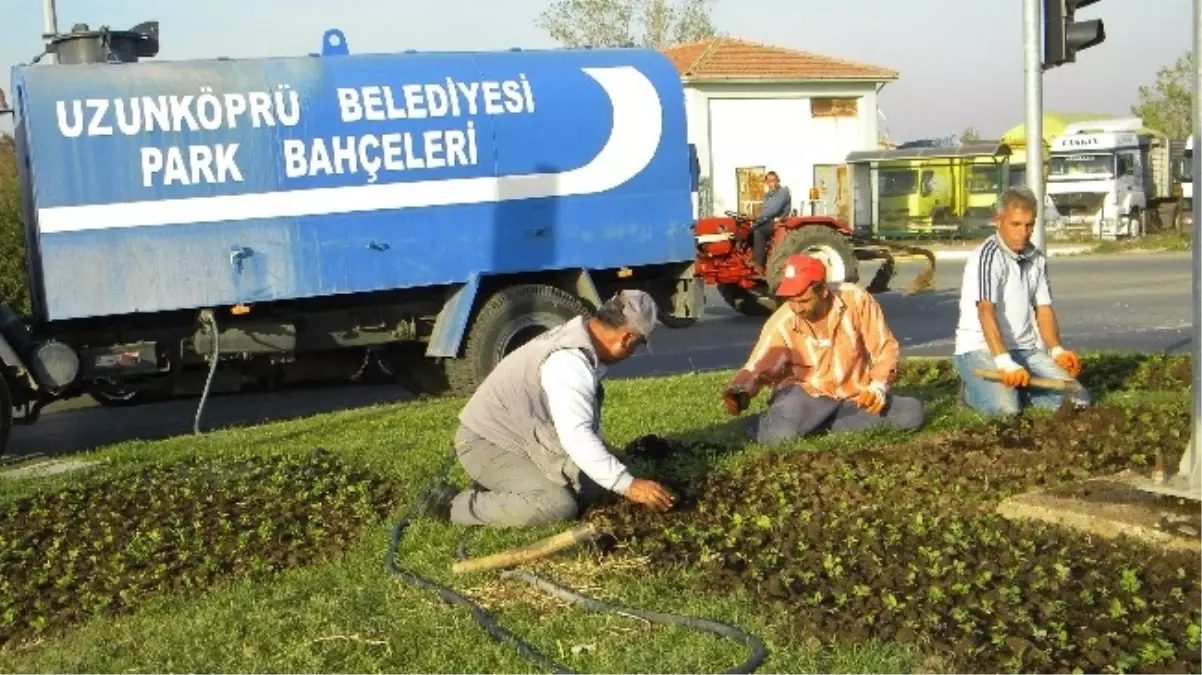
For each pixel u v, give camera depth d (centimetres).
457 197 1273
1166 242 3516
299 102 1216
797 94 4684
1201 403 639
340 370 1357
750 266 2066
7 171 1299
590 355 661
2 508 870
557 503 684
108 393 1374
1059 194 4100
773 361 878
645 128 1348
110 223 1160
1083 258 3247
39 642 612
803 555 607
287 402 1462
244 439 1095
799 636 508
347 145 1232
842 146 4791
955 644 482
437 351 1288
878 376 883
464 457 703
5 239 1240
